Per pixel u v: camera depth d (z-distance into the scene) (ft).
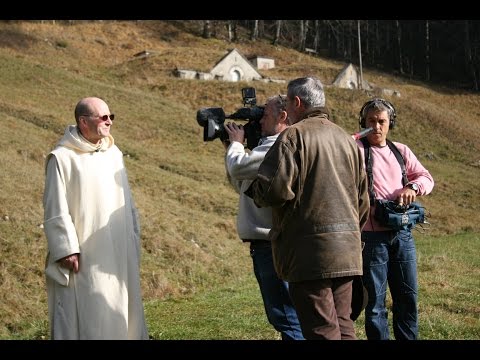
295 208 12.10
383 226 15.16
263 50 236.02
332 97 136.56
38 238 33.96
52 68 121.90
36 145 60.59
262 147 13.78
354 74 166.30
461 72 250.37
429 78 240.32
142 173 63.67
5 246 31.73
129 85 136.98
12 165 47.75
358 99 137.18
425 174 15.98
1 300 26.48
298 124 12.48
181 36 231.71
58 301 14.10
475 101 190.39
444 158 115.85
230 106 129.49
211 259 38.52
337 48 259.39
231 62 157.58
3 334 23.43
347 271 11.95
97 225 14.37
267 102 14.82
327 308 11.99
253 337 18.70
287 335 14.20
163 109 110.83
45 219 14.14
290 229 12.17
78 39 200.95
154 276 32.40
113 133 88.12
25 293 28.07
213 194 62.39
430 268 32.58
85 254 14.17
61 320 13.99
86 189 14.39
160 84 138.62
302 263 11.98
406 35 272.72
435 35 272.72
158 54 172.14
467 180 97.81
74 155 14.56
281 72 178.81
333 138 12.50
